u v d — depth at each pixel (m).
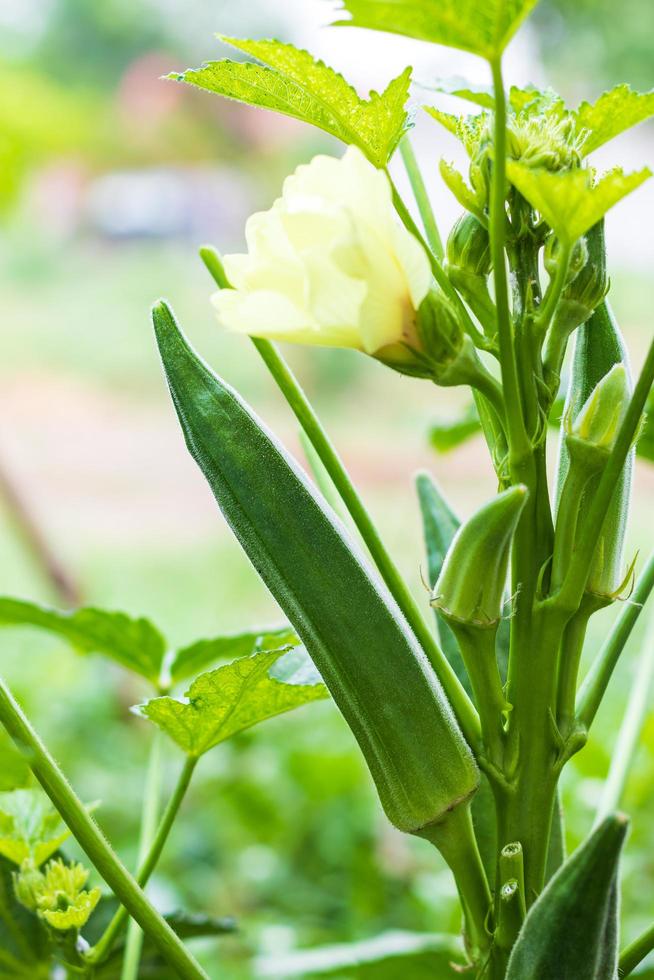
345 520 0.69
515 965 0.61
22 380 6.11
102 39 7.24
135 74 7.28
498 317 0.59
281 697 0.68
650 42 3.84
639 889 1.28
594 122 0.62
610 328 0.65
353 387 5.65
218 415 0.64
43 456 4.91
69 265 6.99
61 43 7.12
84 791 1.60
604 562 0.62
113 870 0.62
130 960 0.71
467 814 0.63
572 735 0.62
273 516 0.64
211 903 1.49
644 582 0.65
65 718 1.82
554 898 0.60
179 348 0.65
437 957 0.82
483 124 0.63
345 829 1.54
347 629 0.63
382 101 0.61
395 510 3.38
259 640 0.72
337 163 0.58
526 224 0.61
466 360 0.60
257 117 6.65
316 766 1.57
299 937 1.31
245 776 1.60
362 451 4.62
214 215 7.25
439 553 0.72
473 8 0.57
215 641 0.78
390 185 0.62
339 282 0.58
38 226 6.99
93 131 2.34
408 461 4.38
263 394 5.60
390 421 5.06
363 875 1.42
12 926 0.72
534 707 0.62
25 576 2.87
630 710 0.73
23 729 0.62
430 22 0.57
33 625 0.81
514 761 0.62
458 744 0.63
